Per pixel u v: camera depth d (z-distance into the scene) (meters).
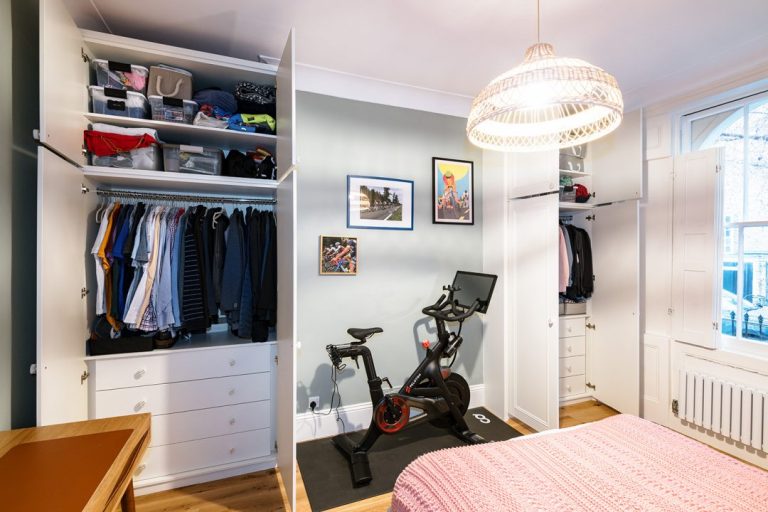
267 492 1.93
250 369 2.08
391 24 1.91
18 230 1.42
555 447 1.31
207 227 2.12
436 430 2.60
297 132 2.44
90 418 1.80
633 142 2.72
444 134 2.90
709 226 2.36
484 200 3.04
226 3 1.73
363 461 2.12
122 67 1.85
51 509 0.90
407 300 2.77
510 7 1.76
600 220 3.02
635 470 1.16
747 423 2.14
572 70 1.18
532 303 2.60
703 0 1.69
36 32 1.55
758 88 2.18
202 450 1.99
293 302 1.64
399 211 2.74
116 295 1.92
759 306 2.22
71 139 1.60
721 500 1.02
